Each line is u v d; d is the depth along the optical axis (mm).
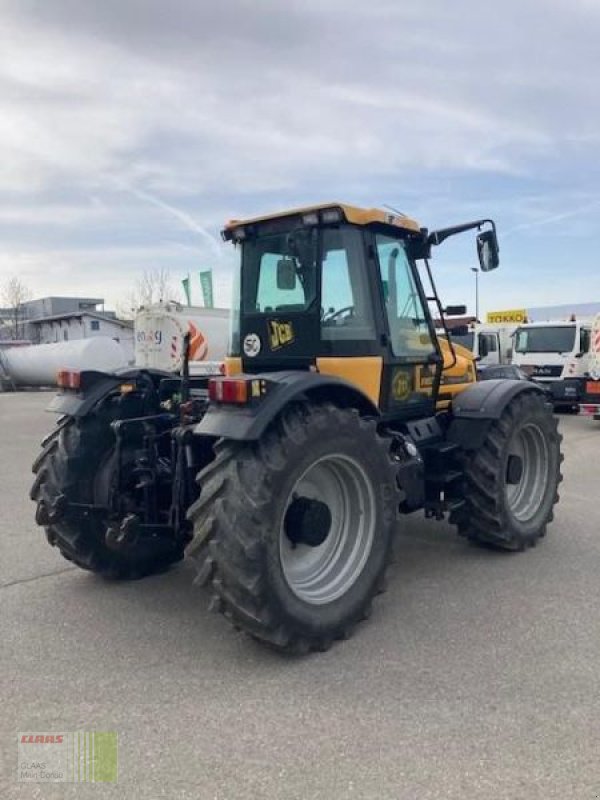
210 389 3332
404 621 3693
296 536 3521
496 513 4641
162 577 4484
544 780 2346
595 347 12383
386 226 4375
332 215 3992
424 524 5645
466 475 4684
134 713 2820
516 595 4035
